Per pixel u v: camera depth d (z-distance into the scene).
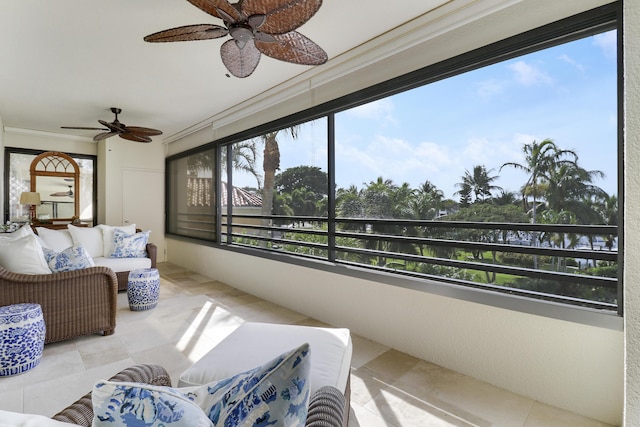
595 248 1.80
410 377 2.19
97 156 6.41
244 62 2.30
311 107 3.43
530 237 2.04
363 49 2.79
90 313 2.73
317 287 3.29
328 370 1.35
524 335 1.98
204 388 0.78
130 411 0.58
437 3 2.22
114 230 4.46
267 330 1.75
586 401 1.78
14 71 3.23
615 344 1.69
